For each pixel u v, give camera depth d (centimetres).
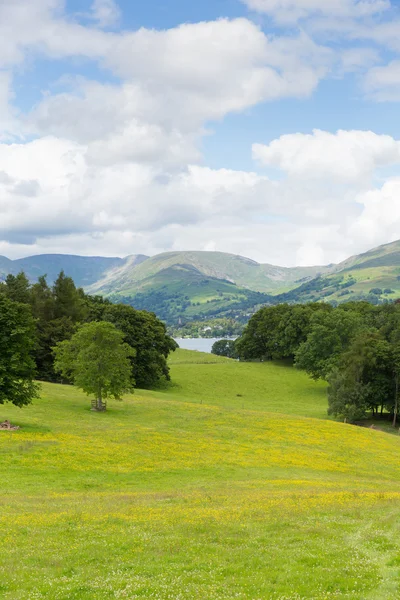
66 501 3209
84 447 5078
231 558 2002
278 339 15100
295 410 10262
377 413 10356
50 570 1884
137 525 2536
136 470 4481
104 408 7569
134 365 11381
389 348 9506
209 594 1608
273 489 3903
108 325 7612
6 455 4503
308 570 1845
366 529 2458
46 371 10419
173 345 12594
